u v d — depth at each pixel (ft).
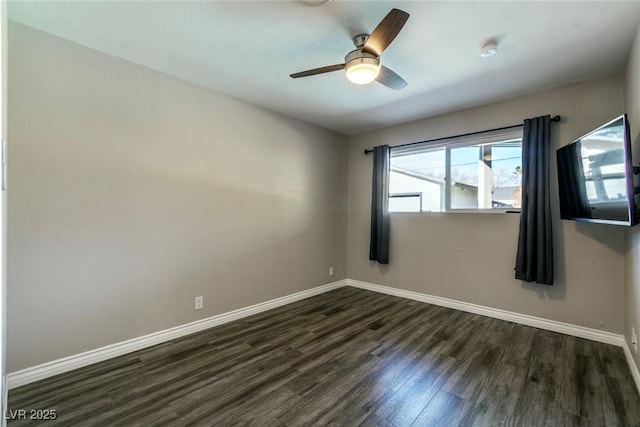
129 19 6.49
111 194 7.95
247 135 11.14
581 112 9.32
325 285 14.48
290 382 6.89
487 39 7.16
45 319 6.99
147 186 8.61
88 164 7.58
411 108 11.73
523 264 10.07
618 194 6.15
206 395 6.41
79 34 7.03
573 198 8.21
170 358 7.96
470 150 11.85
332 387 6.72
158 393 6.46
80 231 7.47
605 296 8.96
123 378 7.00
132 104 8.30
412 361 7.84
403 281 13.58
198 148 9.73
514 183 10.85
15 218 6.61
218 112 10.25
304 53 7.85
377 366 7.60
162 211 8.92
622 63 8.16
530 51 7.65
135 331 8.39
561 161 8.77
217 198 10.24
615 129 6.15
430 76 9.02
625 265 8.47
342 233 15.39
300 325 10.27
